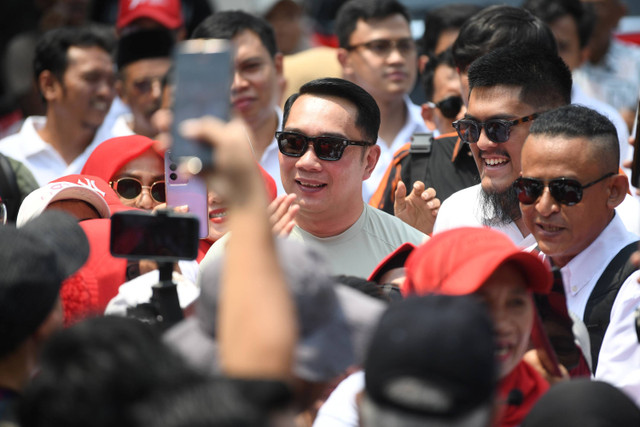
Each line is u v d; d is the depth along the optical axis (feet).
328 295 15.30
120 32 46.62
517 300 18.02
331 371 15.25
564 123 23.76
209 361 14.84
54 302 15.80
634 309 22.53
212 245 27.89
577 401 14.56
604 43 50.21
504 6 32.35
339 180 26.94
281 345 11.62
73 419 11.71
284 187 27.68
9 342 15.19
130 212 17.95
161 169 30.25
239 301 11.61
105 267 23.26
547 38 31.45
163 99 38.11
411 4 59.36
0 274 15.10
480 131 27.17
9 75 53.16
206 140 11.39
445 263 17.65
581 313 23.52
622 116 49.21
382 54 41.70
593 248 23.90
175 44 42.75
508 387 18.33
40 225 18.62
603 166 23.56
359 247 27.86
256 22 39.55
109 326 12.64
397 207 29.89
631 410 14.69
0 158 34.78
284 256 15.14
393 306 12.95
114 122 47.37
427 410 11.84
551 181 23.47
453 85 38.24
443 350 12.00
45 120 43.11
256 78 38.60
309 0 61.93
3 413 14.61
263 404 11.37
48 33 42.32
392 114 42.37
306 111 27.04
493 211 27.63
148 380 11.91
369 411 12.37
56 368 12.19
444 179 32.32
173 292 18.06
